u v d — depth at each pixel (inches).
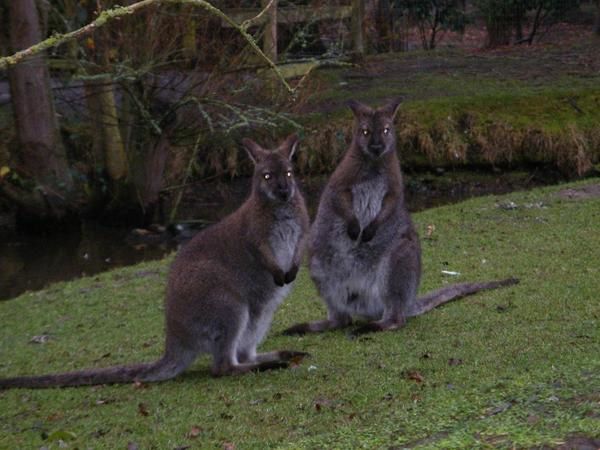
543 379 228.4
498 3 882.1
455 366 265.9
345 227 323.3
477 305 332.8
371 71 770.2
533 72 737.6
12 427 255.4
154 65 557.0
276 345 311.9
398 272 318.0
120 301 406.9
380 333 312.2
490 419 202.8
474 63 792.9
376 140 322.3
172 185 652.1
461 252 421.1
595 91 653.9
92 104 619.2
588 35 941.2
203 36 586.2
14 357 340.5
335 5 773.9
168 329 281.6
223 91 599.2
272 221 283.9
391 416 224.5
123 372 283.7
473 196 607.2
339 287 327.6
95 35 572.4
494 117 637.3
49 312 402.6
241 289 282.2
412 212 577.6
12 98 605.9
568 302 323.6
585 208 477.7
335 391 254.2
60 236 611.5
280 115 570.9
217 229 288.7
